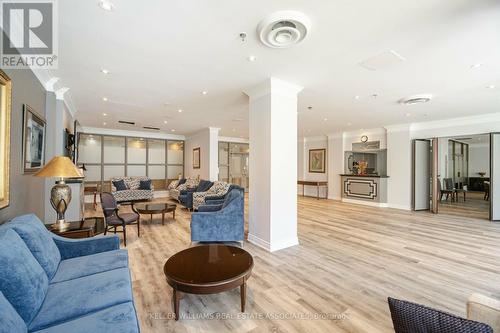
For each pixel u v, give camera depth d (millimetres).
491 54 2627
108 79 3412
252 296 2164
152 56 2699
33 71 2736
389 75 3236
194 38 2320
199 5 1833
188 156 9289
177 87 3752
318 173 9258
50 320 1225
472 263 2920
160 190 9047
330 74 3195
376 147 7492
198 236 3445
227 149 9750
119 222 3576
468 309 1146
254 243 3621
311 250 3354
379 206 7078
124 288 1522
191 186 7164
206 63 2875
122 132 8352
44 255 1595
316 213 6031
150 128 7859
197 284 1706
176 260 2135
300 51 2566
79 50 2562
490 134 5426
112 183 7508
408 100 4242
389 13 1920
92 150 7945
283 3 1812
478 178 10203
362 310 1965
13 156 2125
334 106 4855
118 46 2480
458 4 1801
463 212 6281
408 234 4168
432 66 2938
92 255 2031
